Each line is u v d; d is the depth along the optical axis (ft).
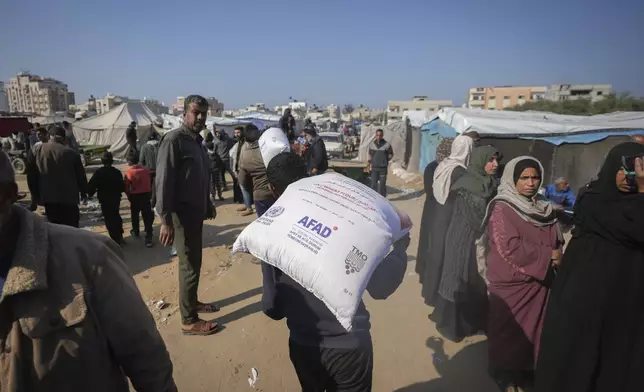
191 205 10.68
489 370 9.16
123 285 4.08
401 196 36.40
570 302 6.95
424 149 48.96
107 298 3.90
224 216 26.40
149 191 19.84
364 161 69.05
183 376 9.68
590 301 6.68
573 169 34.60
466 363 9.96
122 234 20.77
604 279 6.56
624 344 6.48
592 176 34.19
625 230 6.17
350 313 5.01
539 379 7.50
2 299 3.42
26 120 62.80
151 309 13.26
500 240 8.38
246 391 9.21
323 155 27.73
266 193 17.13
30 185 17.31
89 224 24.34
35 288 3.42
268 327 11.83
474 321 10.79
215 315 12.59
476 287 10.44
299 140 33.78
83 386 3.72
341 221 5.51
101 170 19.11
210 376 9.70
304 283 5.26
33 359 3.52
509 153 35.86
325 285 5.10
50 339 3.55
